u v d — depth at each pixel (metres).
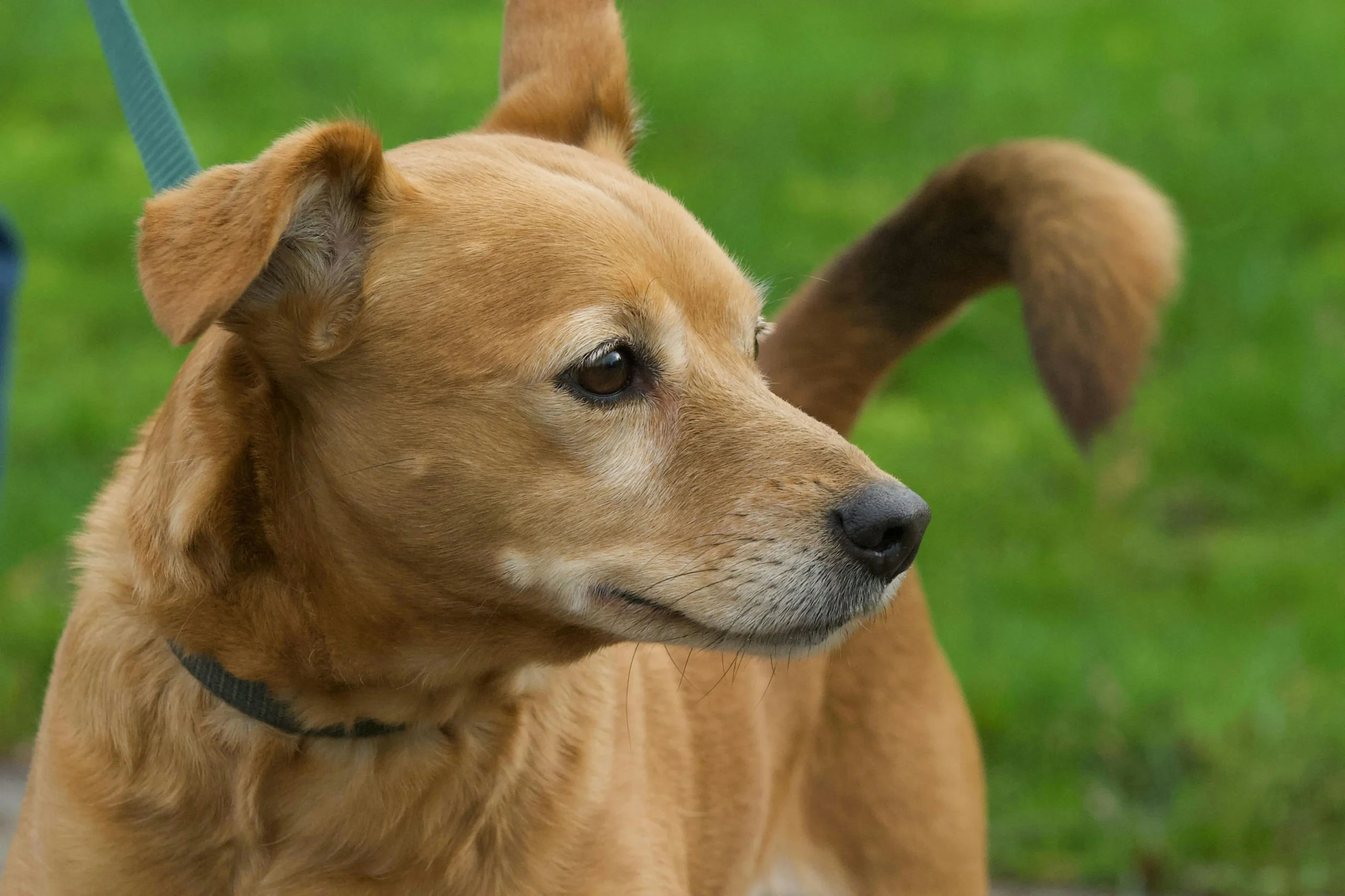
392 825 5.64
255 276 4.80
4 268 8.55
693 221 6.05
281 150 5.17
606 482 5.48
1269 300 16.06
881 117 20.12
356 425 5.45
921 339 8.11
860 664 7.83
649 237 5.71
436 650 5.62
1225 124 19.91
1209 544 12.69
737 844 7.16
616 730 6.19
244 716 5.53
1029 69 22.02
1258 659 10.88
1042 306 7.23
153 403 13.73
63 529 11.90
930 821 7.86
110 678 5.55
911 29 24.09
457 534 5.45
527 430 5.41
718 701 7.07
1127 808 9.99
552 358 5.38
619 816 6.05
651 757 6.54
